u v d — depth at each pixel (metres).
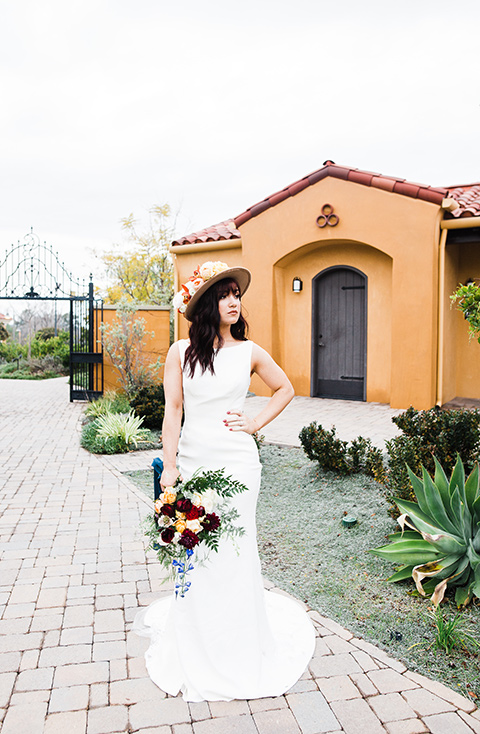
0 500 5.09
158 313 11.62
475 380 9.99
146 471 6.27
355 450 5.40
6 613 2.96
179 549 2.37
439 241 8.91
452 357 9.94
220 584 2.37
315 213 10.01
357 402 10.27
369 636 2.79
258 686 2.32
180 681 2.36
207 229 13.17
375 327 10.16
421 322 8.97
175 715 2.15
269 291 10.75
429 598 3.21
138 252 23.14
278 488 5.35
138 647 2.63
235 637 2.37
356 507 4.69
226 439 2.41
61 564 3.63
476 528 3.38
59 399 13.34
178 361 2.48
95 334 12.09
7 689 2.29
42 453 7.20
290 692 2.31
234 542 2.34
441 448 4.56
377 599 3.21
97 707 2.19
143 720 2.12
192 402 2.45
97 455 7.09
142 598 3.15
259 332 10.92
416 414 5.09
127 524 4.45
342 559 3.77
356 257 10.29
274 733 2.05
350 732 2.06
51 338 28.92
